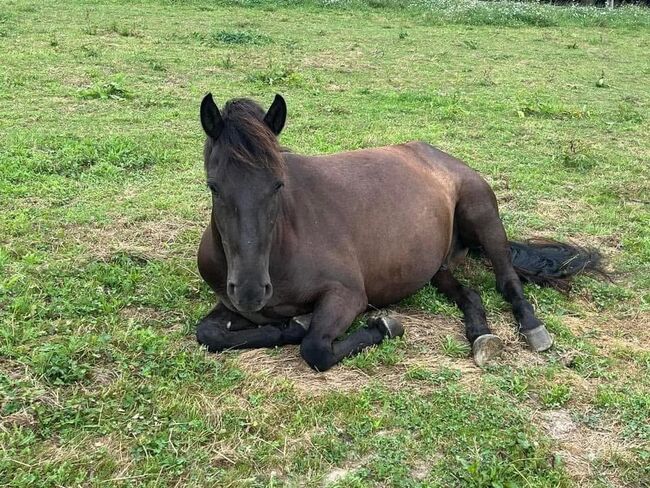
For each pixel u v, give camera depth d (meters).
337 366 1.87
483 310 2.19
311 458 1.52
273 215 1.76
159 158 3.53
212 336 1.91
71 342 1.83
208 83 5.31
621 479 1.51
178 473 1.45
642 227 2.98
